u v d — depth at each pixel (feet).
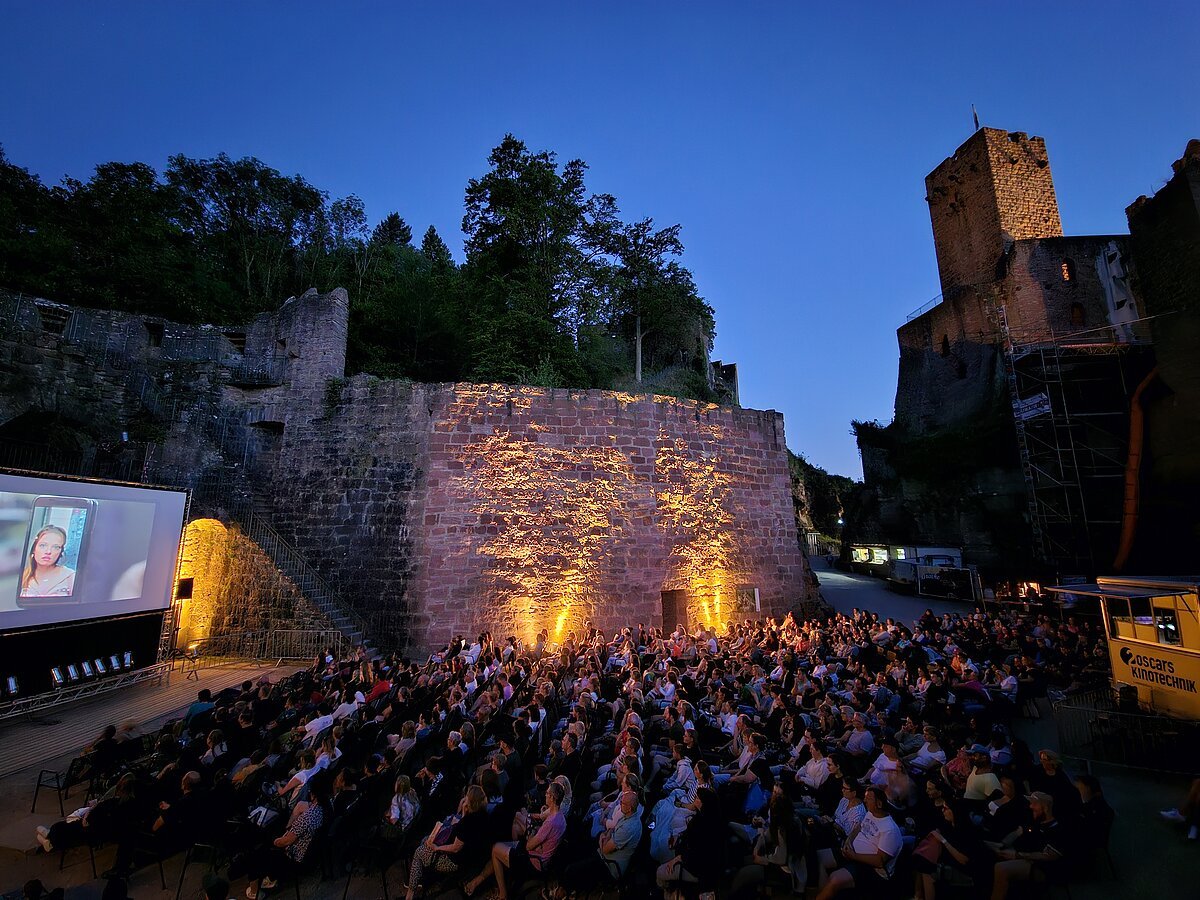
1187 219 67.00
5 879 20.95
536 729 29.48
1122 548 69.87
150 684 45.27
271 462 63.46
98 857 22.49
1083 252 96.73
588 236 109.40
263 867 20.01
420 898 20.12
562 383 74.08
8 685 38.06
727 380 151.94
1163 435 68.44
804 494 172.76
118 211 79.05
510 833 21.49
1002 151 109.29
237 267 99.14
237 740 26.94
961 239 113.39
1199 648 28.60
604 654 47.06
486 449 59.77
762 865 19.06
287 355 64.59
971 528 90.99
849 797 20.20
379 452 59.67
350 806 21.84
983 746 25.84
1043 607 69.82
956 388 106.01
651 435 65.67
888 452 115.24
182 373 62.49
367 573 56.80
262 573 54.29
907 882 18.26
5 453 53.78
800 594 71.36
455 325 84.38
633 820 19.60
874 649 43.78
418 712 32.63
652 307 109.40
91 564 43.47
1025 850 18.07
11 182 73.31
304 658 51.62
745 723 28.09
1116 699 32.40
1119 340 88.43
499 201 94.17
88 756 25.80
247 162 106.42
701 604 64.54
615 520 62.23
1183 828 22.66
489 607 56.49
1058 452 77.71
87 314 59.31
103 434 58.03
